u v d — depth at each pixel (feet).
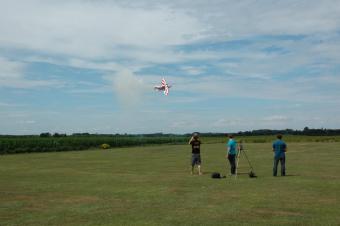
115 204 53.16
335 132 431.43
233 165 87.10
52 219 44.65
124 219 44.06
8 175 91.91
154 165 117.91
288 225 40.55
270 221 42.34
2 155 184.34
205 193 61.31
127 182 76.59
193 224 41.42
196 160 90.27
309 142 294.46
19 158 159.12
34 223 42.80
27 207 51.85
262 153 165.17
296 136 382.83
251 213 46.37
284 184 70.23
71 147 244.63
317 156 146.51
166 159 144.15
